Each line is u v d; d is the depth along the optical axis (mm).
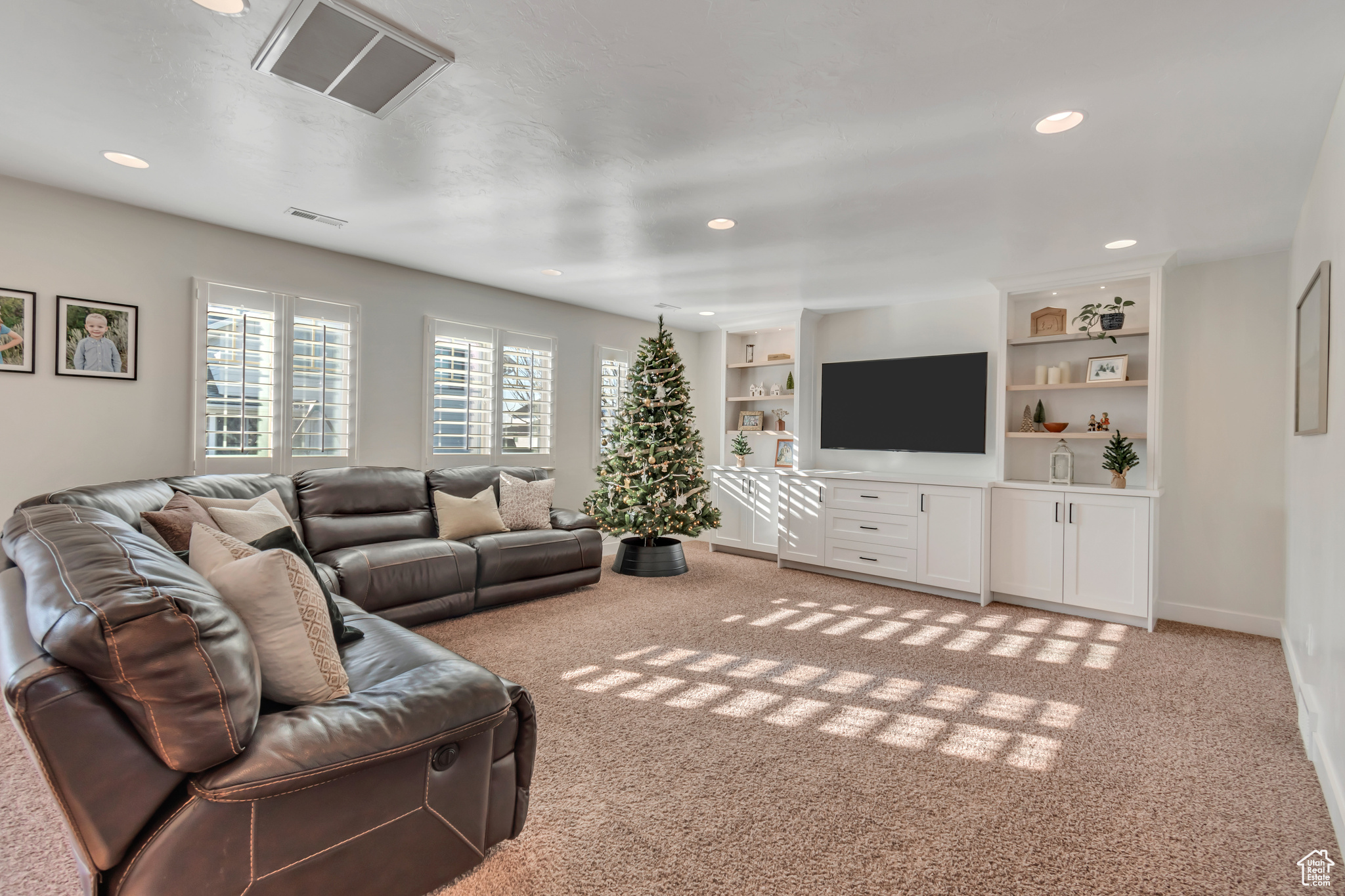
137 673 1056
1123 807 1944
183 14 1707
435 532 4215
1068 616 4078
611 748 2266
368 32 1754
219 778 1143
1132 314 4207
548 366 5457
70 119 2324
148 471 3367
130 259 3279
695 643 3438
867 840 1761
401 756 1360
